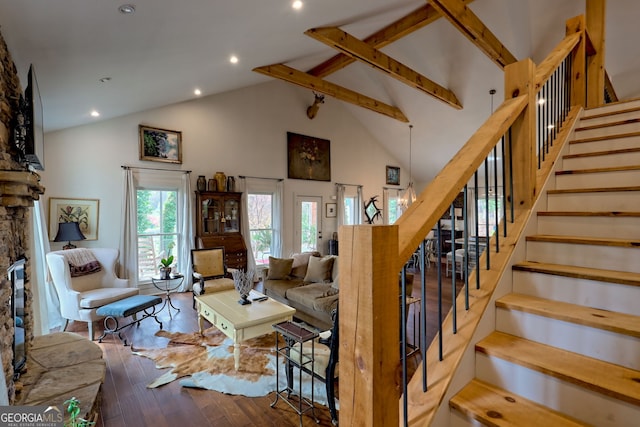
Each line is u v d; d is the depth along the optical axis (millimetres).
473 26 3734
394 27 4523
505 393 1119
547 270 1378
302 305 3857
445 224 8961
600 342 1100
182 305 4859
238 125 6410
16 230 2436
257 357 3125
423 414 975
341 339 811
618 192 1668
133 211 5129
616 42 4305
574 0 4016
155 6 2199
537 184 1841
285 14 3051
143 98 4508
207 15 2580
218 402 2404
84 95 3629
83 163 4750
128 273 5055
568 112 2594
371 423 739
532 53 4922
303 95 7500
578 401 994
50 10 1920
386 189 9531
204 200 5766
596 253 1407
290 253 7262
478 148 1163
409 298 3350
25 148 2180
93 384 2203
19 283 2363
